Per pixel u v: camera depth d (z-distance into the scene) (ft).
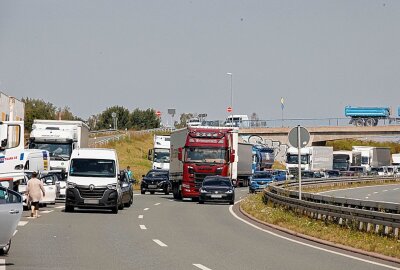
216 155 199.72
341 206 105.29
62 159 199.72
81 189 138.21
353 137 437.99
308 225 111.45
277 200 151.33
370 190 304.91
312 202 118.52
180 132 212.64
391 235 88.94
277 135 454.40
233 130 220.84
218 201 190.90
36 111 497.46
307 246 87.86
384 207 94.07
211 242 89.81
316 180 306.76
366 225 96.84
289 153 405.18
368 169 468.34
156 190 252.62
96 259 69.26
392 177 398.21
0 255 70.44
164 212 149.18
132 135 520.83
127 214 139.44
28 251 74.79
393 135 431.43
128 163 428.15
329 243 91.25
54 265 64.13
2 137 124.16
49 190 158.30
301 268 66.59
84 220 119.75
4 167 127.54
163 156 314.55
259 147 409.90
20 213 68.03
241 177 352.08
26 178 139.23
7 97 195.93
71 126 205.36
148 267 64.23
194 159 199.72
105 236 93.40
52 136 200.95
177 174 210.79
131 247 81.00
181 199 212.64
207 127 201.87
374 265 70.49
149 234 98.17
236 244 88.22
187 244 86.28
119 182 145.38
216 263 68.44
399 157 552.41
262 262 70.38
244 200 195.93
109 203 138.92
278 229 113.60
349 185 349.20
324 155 416.46
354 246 86.99
